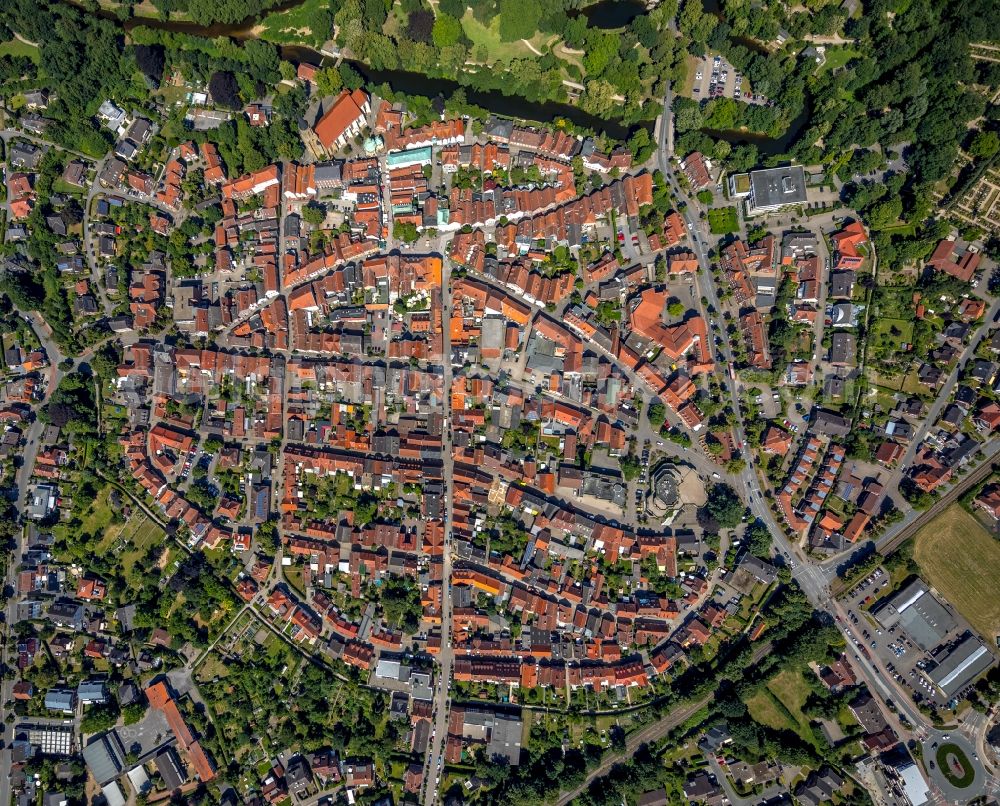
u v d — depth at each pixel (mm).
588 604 174375
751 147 176375
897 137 172250
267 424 182875
